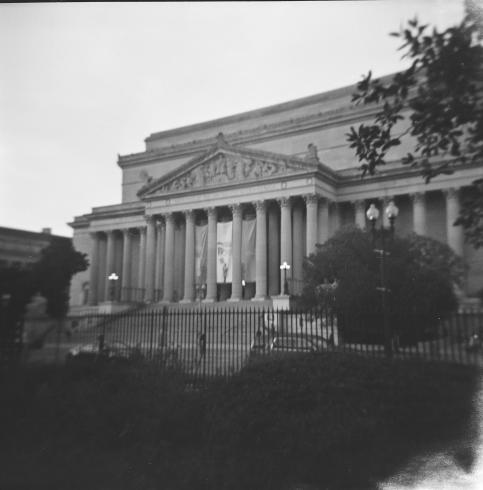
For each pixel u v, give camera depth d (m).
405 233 65.19
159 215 80.31
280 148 85.38
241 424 16.33
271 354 23.50
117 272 93.88
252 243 71.56
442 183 62.19
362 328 29.81
